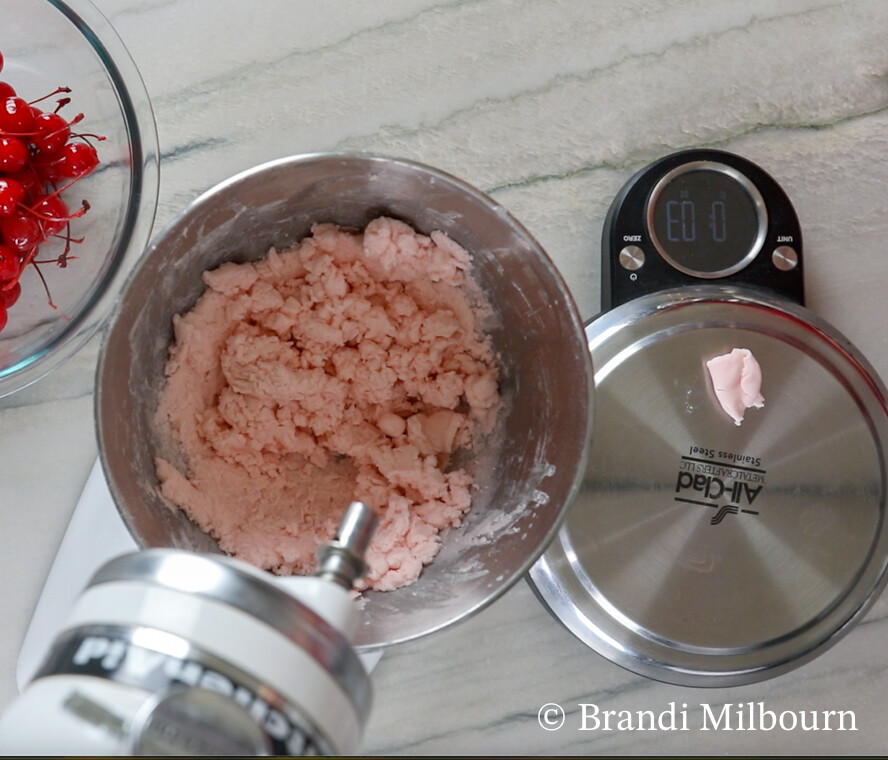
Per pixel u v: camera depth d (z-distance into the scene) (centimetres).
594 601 57
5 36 58
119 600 36
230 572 36
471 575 54
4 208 52
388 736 61
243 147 62
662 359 58
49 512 60
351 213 55
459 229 53
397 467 56
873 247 64
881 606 63
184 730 35
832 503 58
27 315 58
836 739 62
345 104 62
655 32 64
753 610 58
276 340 56
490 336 57
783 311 59
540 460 54
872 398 59
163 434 54
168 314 53
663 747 61
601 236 62
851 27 64
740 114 63
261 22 62
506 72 63
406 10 63
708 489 58
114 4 62
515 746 61
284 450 57
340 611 37
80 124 59
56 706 35
